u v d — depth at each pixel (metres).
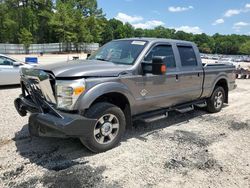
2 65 9.75
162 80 5.07
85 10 77.25
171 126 5.77
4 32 59.91
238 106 7.92
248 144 4.82
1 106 7.03
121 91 4.32
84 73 3.94
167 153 4.33
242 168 3.89
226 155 4.32
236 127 5.83
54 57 40.78
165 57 5.26
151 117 5.05
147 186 3.37
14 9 64.12
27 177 3.49
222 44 125.56
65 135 3.76
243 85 13.15
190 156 4.25
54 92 3.93
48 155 4.15
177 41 5.68
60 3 61.06
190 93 5.86
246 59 45.84
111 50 5.24
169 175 3.64
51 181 3.42
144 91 4.75
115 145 4.44
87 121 3.88
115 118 4.34
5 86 10.20
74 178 3.50
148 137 5.02
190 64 5.88
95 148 4.15
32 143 4.59
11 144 4.53
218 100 7.02
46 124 3.78
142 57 4.74
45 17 64.75
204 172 3.75
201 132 5.43
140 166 3.87
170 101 5.40
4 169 3.69
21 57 39.12
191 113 6.93
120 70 4.38
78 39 61.00
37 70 4.12
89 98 3.90
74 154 4.20
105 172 3.67
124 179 3.51
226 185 3.43
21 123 5.63
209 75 6.39
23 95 4.88
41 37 65.56
